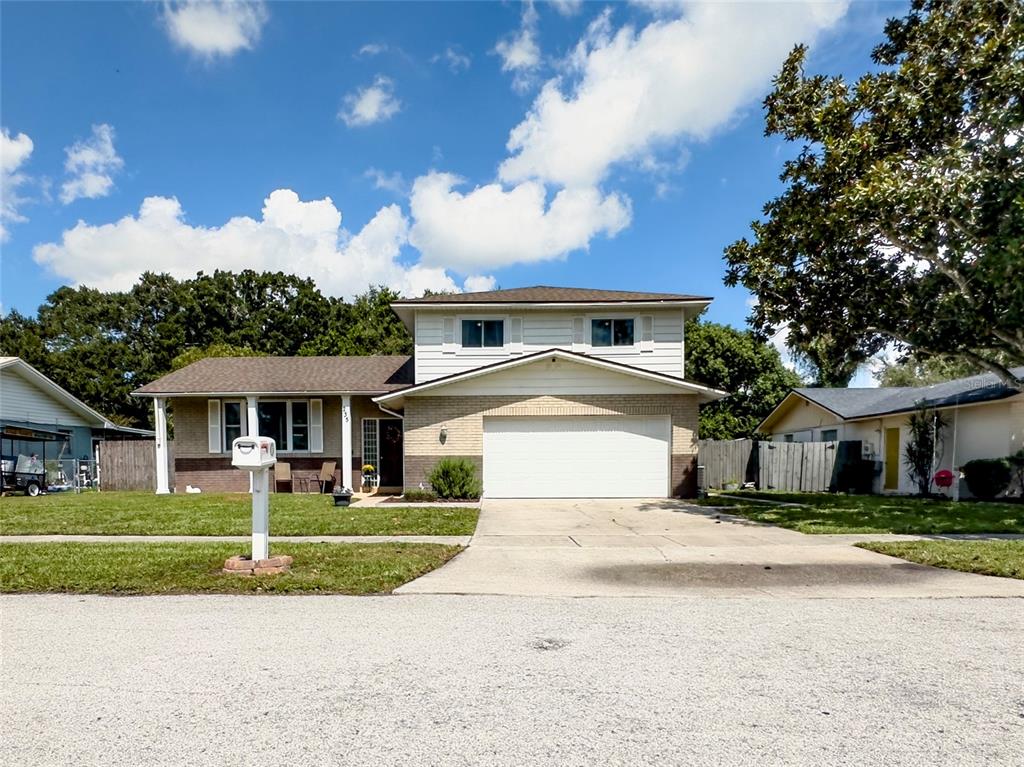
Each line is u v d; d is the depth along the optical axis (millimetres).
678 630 4312
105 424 24969
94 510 11883
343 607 4914
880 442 18359
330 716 2924
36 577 5707
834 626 4414
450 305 15633
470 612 4773
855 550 7586
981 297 10719
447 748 2613
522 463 14469
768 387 29906
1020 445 13828
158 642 4035
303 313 43594
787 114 11844
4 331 42375
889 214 10055
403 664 3625
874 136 10586
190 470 17938
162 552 7035
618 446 14461
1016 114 9602
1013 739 2707
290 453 17906
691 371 30266
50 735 2748
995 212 9688
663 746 2629
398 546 7578
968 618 4633
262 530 6047
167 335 41688
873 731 2775
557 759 2518
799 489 18875
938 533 8914
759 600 5195
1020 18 9648
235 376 18625
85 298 44875
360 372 19031
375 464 18078
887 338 13250
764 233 12203
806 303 12477
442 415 14477
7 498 15820
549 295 16641
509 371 14469
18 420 20500
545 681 3359
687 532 9180
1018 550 7184
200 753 2580
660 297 15805
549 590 5535
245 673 3486
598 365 14266
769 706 3037
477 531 9195
